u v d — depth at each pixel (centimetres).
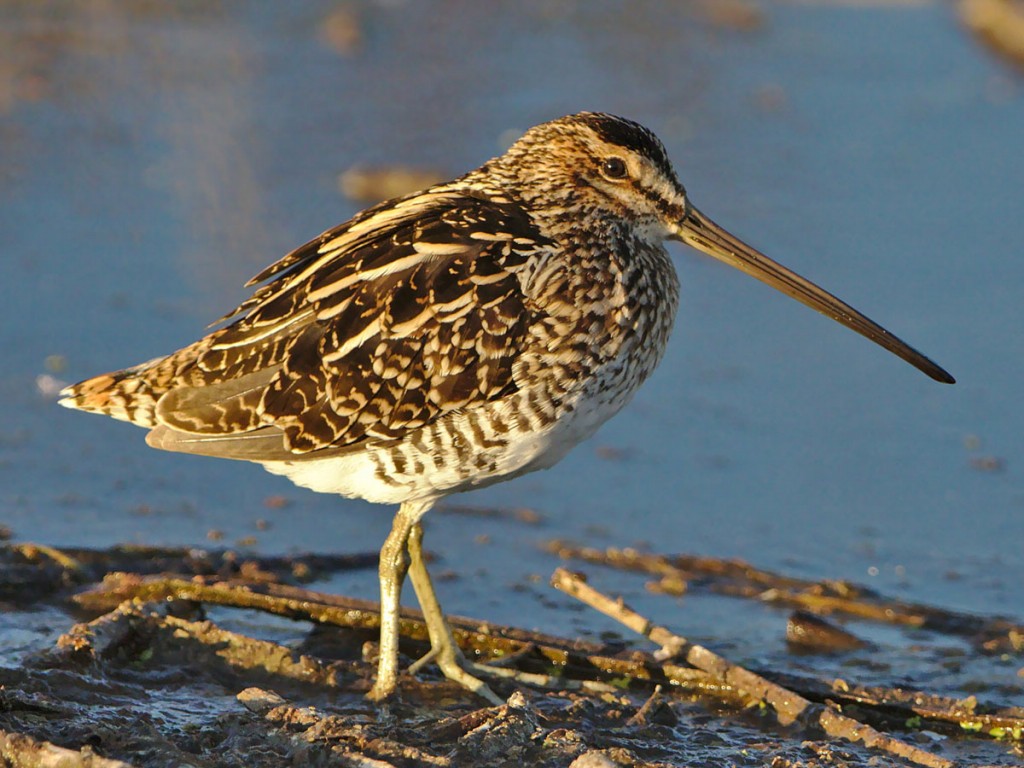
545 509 1253
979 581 1156
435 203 991
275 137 1781
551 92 1931
